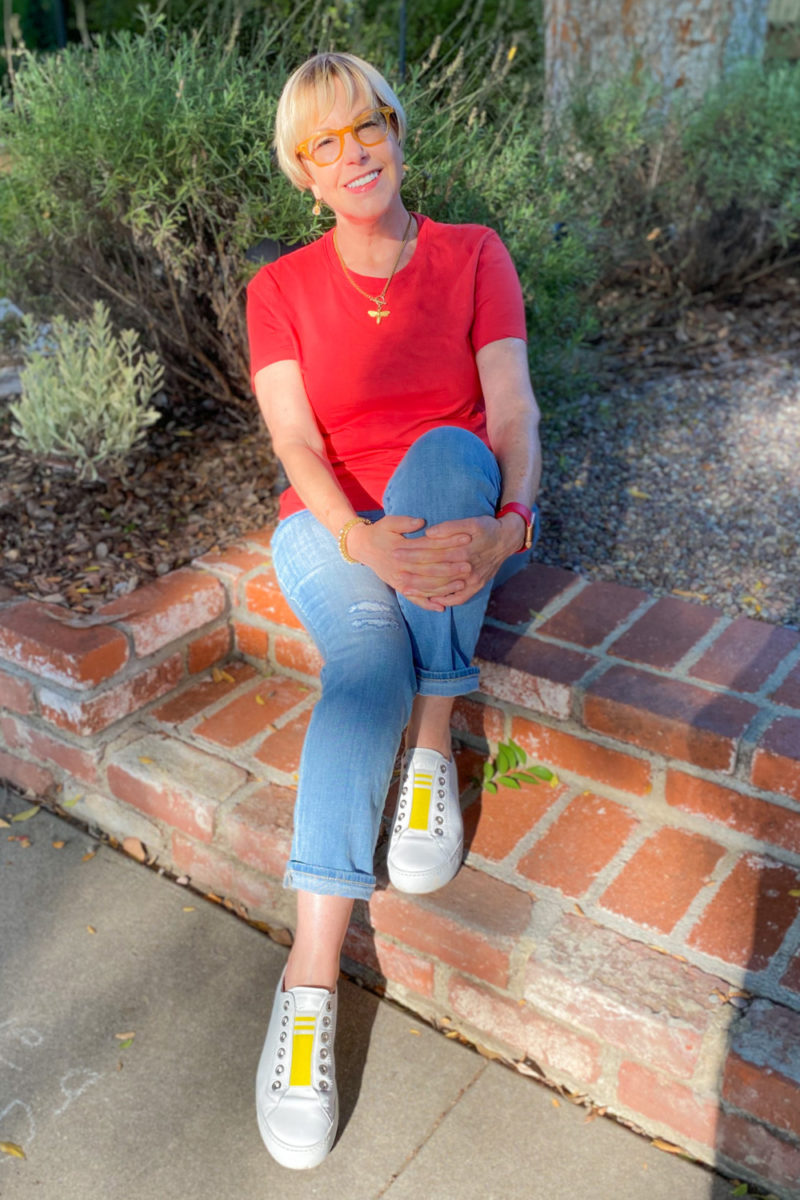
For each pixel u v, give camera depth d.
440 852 2.11
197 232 3.07
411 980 2.21
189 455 3.49
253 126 2.87
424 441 2.03
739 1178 1.88
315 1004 1.91
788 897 2.12
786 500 3.14
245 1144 1.95
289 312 2.23
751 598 2.70
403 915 2.15
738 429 3.58
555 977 1.97
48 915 2.47
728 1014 1.87
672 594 2.74
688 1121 1.91
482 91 3.41
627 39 5.17
